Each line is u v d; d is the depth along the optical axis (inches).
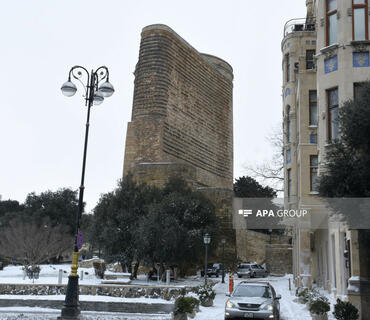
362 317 603.5
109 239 1326.3
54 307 783.1
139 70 2156.7
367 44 730.2
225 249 2004.2
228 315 558.9
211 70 2588.6
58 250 2529.5
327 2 796.0
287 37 1269.7
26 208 3095.5
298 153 1090.7
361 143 502.9
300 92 1035.3
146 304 761.6
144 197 1414.9
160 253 1231.5
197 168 2316.7
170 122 2106.3
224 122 2684.5
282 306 840.3
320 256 1196.5
